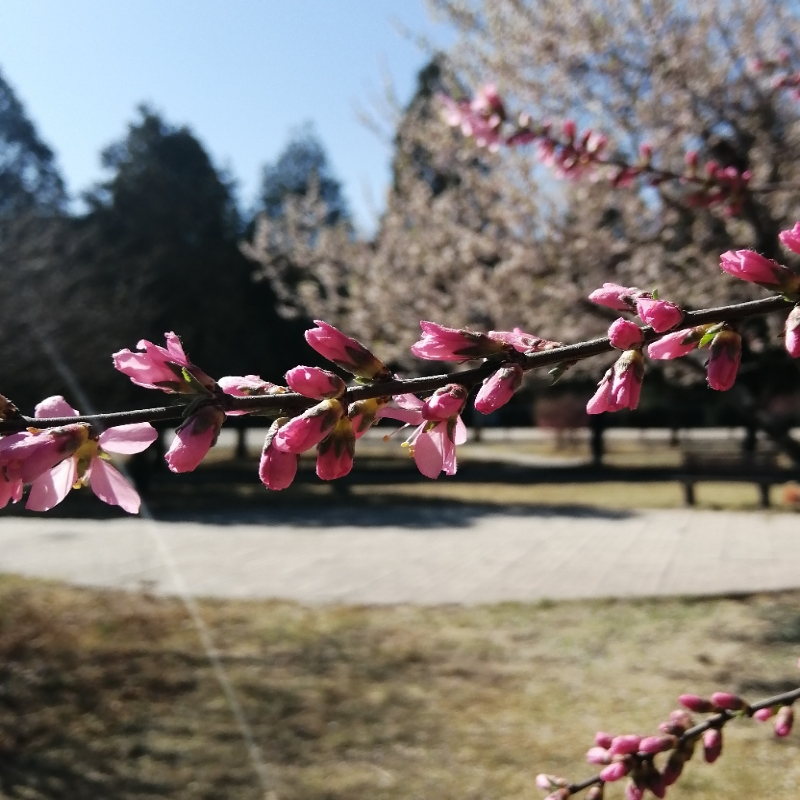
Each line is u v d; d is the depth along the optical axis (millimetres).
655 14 6043
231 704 5035
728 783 3910
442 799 3859
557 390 20078
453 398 1086
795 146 5672
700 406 28906
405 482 18422
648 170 3586
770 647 5781
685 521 11883
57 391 14828
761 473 13688
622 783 3932
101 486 1064
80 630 6520
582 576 8195
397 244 8148
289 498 15742
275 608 7113
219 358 20781
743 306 1117
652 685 5164
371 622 6645
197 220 21328
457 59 7160
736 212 3508
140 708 4984
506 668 5547
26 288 14367
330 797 3904
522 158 6867
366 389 1062
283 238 10039
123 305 17562
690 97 6008
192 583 8141
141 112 21828
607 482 17656
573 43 6359
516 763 4180
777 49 5969
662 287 6367
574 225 6859
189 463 993
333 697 5113
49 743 4527
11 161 20547
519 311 7043
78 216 20578
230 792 3973
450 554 9531
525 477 18438
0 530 11961
